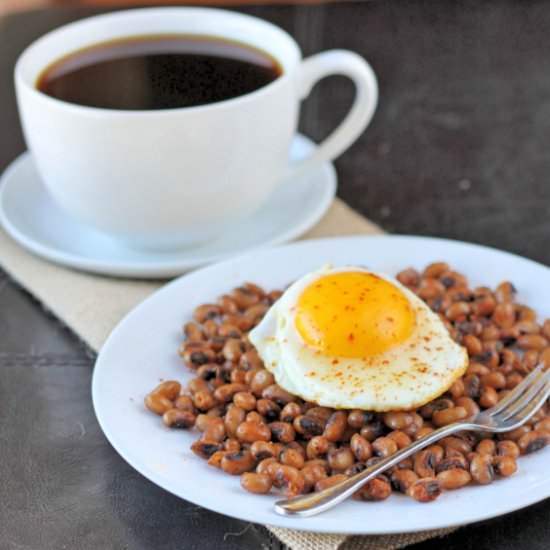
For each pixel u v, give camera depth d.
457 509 0.47
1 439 0.53
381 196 0.68
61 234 0.64
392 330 0.53
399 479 0.49
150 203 0.60
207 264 0.61
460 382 0.53
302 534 0.49
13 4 1.04
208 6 0.84
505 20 0.83
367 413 0.52
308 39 0.81
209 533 0.49
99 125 0.58
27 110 0.60
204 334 0.57
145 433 0.51
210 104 0.60
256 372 0.54
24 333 0.59
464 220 0.66
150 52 0.64
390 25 0.83
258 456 0.50
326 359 0.53
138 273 0.61
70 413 0.55
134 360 0.55
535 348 0.56
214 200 0.61
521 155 0.71
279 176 0.64
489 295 0.58
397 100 0.76
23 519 0.50
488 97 0.76
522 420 0.52
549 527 0.49
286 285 0.60
